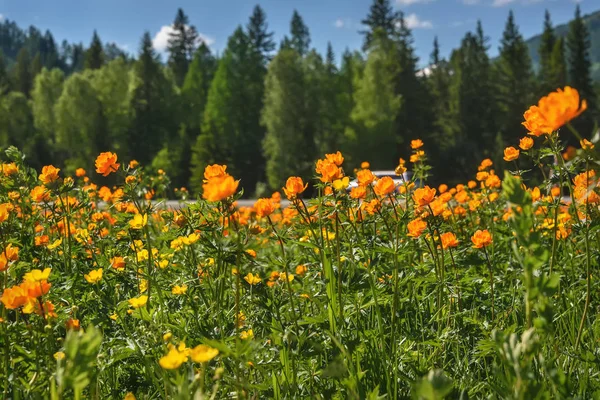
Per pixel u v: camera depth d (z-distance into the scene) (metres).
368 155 56.59
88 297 3.46
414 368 2.68
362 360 2.83
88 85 66.44
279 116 53.97
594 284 3.63
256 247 2.75
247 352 2.09
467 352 2.96
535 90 74.44
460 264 3.58
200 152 56.56
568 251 4.41
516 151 4.25
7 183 4.40
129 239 4.27
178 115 76.81
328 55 86.06
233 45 77.31
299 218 3.77
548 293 1.73
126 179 3.68
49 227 4.65
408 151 65.44
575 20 75.56
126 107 71.25
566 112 1.91
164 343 2.55
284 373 2.62
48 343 2.51
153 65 78.00
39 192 4.35
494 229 4.82
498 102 74.31
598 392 2.46
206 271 3.74
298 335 2.89
